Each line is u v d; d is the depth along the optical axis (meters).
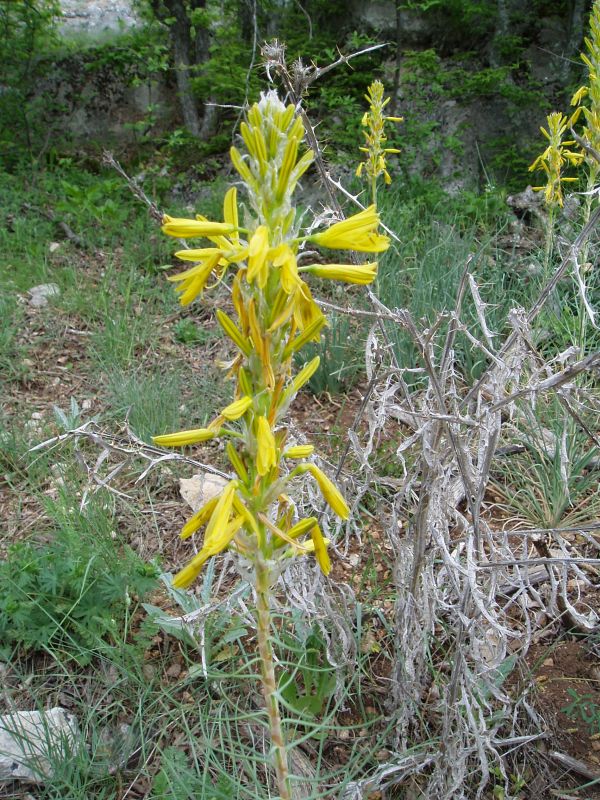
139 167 9.72
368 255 5.60
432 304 4.77
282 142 1.31
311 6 9.23
